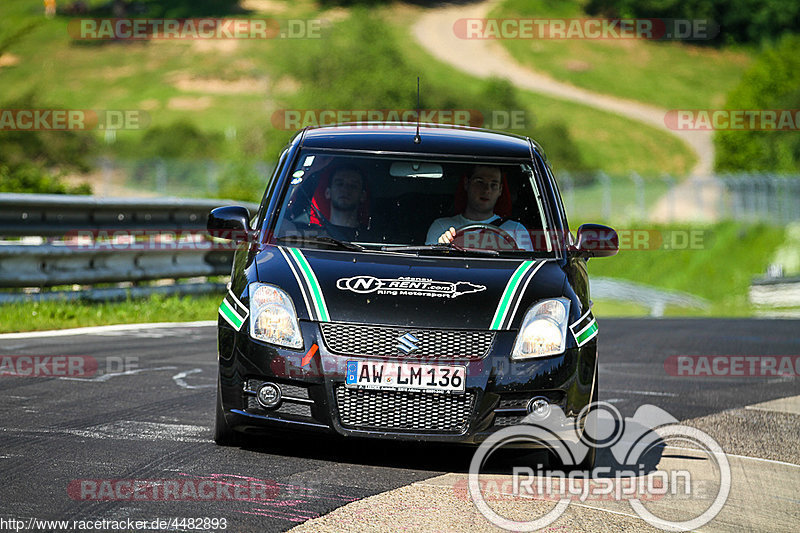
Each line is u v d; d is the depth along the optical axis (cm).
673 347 4297
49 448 1895
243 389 1875
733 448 2239
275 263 1978
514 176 2228
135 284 5272
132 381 2714
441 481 1791
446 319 1847
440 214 2145
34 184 7544
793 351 4272
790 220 15900
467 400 1827
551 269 2036
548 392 1855
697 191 16825
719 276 13875
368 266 1972
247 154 18838
